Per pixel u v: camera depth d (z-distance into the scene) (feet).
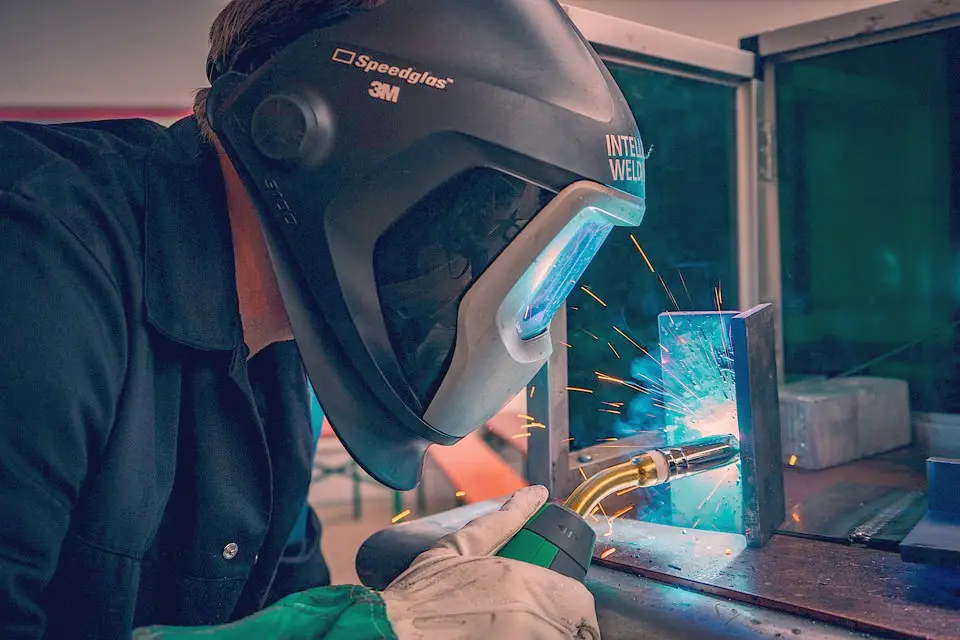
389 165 2.05
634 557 2.66
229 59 2.37
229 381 2.61
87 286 2.14
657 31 3.79
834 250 4.47
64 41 11.18
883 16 3.99
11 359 1.95
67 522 2.14
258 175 2.14
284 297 2.22
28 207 2.09
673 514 3.15
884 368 4.36
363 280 2.12
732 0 6.33
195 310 2.47
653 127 4.03
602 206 2.17
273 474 2.98
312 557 3.74
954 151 4.03
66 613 2.35
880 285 4.33
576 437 3.76
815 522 2.90
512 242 2.14
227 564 2.70
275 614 2.05
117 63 11.32
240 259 2.71
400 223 2.13
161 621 2.73
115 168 2.50
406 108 2.04
